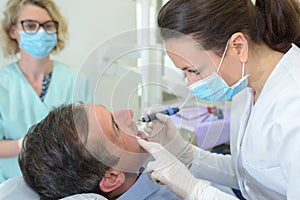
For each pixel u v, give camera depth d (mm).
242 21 822
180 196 913
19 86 1528
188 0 813
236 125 1093
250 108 1010
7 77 1526
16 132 1496
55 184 870
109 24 2156
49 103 1555
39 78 1560
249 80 917
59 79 1588
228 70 867
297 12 885
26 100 1524
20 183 949
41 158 860
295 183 765
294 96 789
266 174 915
